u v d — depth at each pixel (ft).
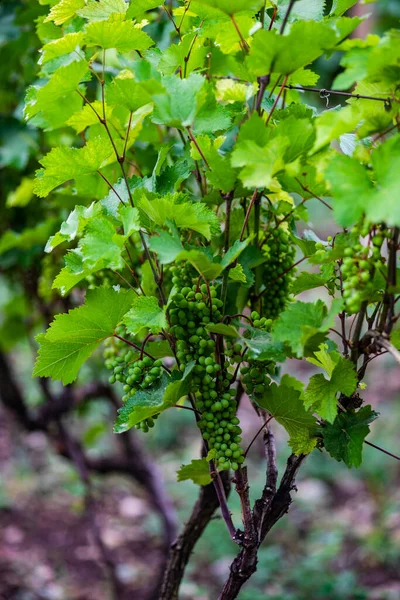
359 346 4.87
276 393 5.02
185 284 5.10
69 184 6.63
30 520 13.37
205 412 5.00
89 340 5.12
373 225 4.75
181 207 4.85
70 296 7.57
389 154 4.51
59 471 14.96
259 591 10.34
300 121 4.81
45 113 5.39
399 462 13.65
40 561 12.07
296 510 13.15
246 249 5.24
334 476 14.02
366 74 4.64
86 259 4.92
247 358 5.06
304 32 4.69
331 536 11.89
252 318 5.08
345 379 4.86
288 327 4.76
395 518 12.28
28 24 6.77
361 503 13.08
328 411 4.86
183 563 5.95
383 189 4.49
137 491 14.55
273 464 5.25
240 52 5.41
